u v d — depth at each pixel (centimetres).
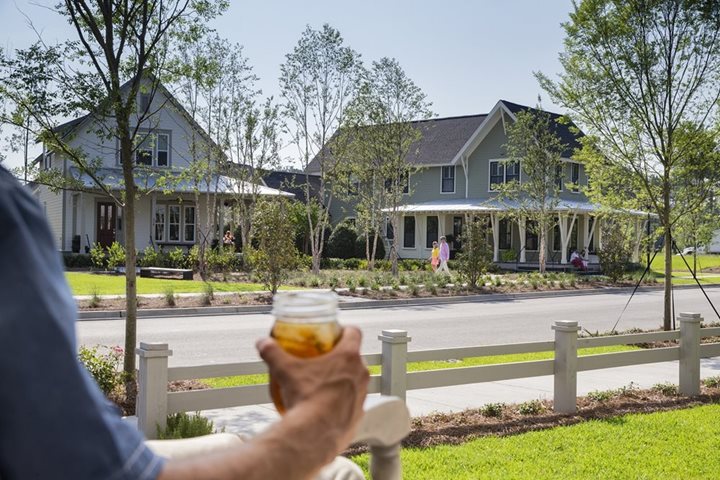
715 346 951
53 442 76
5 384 75
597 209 1564
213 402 583
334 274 3198
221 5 822
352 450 620
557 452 624
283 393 92
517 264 4000
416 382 697
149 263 3075
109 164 3312
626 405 850
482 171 4403
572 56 1403
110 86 773
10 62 739
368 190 3841
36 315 78
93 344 1291
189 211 3594
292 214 3244
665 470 577
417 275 3136
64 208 3450
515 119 3706
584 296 2717
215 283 2562
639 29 1332
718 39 1302
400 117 3319
